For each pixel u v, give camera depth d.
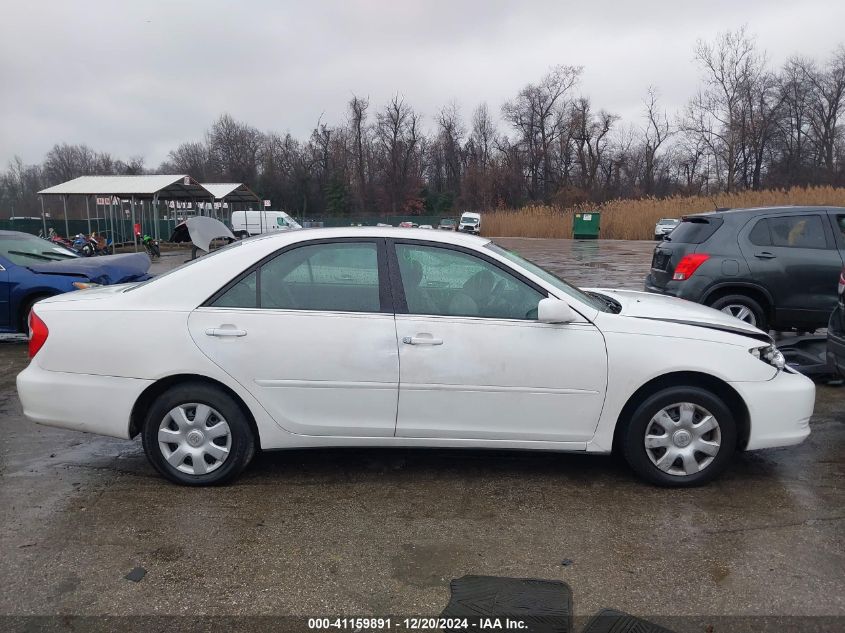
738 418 3.94
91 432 3.90
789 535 3.35
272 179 74.00
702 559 3.12
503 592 2.86
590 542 3.29
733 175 57.03
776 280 7.00
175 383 3.90
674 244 7.65
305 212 73.44
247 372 3.77
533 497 3.83
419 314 3.80
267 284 3.85
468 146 83.25
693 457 3.87
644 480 4.01
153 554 3.18
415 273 3.87
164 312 3.81
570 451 3.90
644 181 70.31
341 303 3.83
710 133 57.44
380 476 4.15
